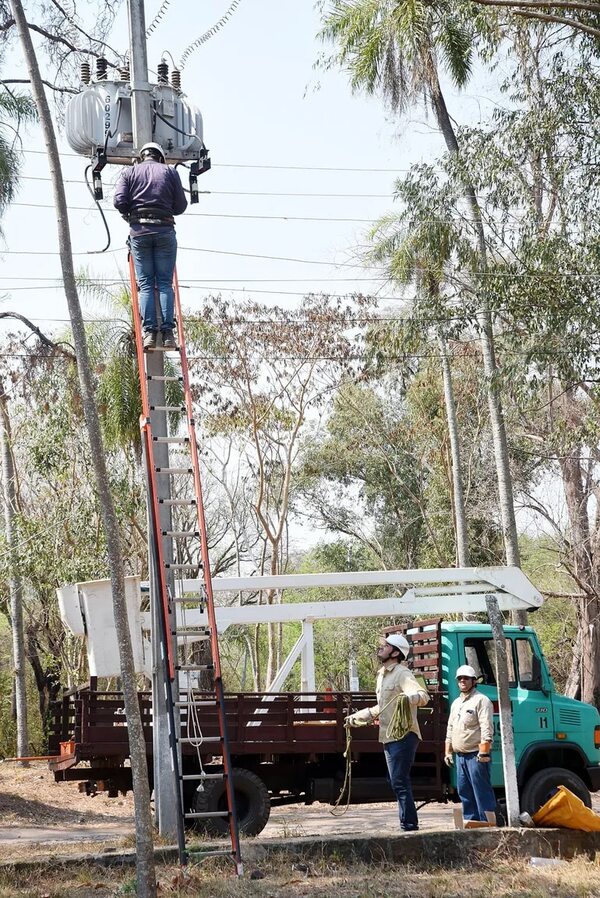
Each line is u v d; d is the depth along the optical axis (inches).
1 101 722.8
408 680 389.4
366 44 866.1
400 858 350.3
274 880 316.5
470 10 791.7
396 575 541.6
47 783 771.4
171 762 404.5
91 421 272.2
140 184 401.7
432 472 1509.6
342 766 480.4
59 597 471.2
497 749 466.3
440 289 908.0
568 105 706.8
